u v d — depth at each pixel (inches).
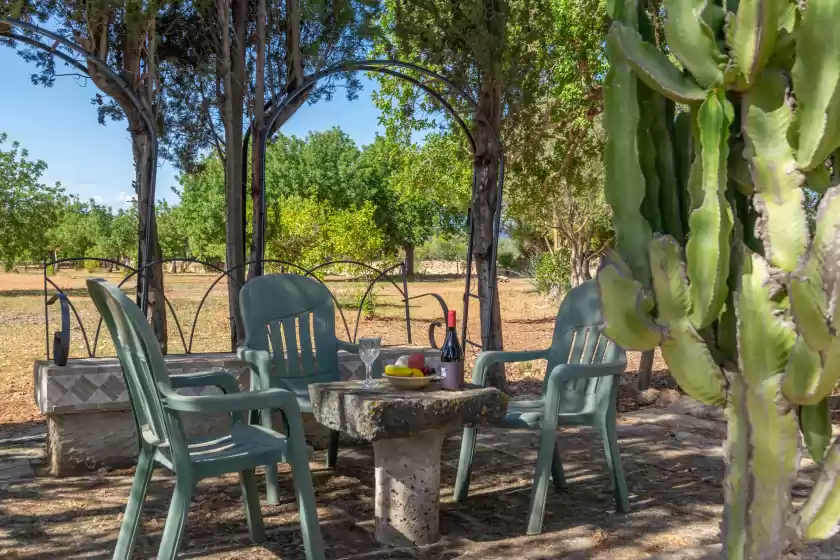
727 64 71.4
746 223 77.9
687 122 80.2
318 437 196.1
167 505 147.5
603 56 422.0
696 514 142.5
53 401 161.8
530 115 260.8
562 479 160.6
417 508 126.6
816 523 70.3
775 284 70.6
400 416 114.8
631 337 73.0
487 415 124.3
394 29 241.3
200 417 180.1
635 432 215.2
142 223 215.9
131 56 225.9
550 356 160.9
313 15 213.2
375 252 616.7
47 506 146.0
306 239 601.3
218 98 240.8
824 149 68.0
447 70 241.3
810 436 75.7
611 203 77.2
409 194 649.6
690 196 74.7
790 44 70.2
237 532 132.7
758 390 71.6
